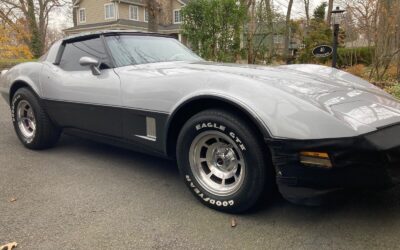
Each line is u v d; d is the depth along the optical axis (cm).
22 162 365
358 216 237
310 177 209
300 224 229
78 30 3156
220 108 241
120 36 352
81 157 379
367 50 970
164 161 363
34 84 386
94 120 326
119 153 392
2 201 271
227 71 269
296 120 210
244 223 233
